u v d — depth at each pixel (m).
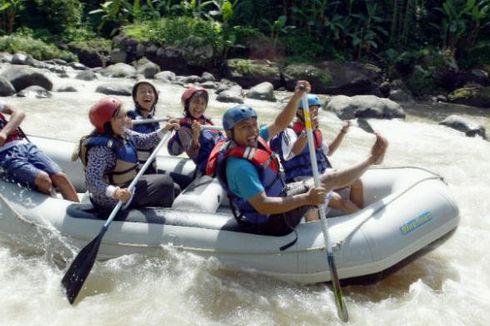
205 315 3.43
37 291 3.59
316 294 3.67
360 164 3.72
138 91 4.70
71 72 11.59
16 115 4.27
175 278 3.67
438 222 3.88
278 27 13.18
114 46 13.20
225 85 11.52
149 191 3.94
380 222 3.73
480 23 13.44
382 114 9.47
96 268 3.78
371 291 3.81
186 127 4.61
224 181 3.51
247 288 3.65
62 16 14.20
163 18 13.88
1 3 13.77
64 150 4.93
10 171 4.11
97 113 3.81
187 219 3.79
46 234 3.88
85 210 3.89
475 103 11.75
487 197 5.66
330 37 13.78
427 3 14.30
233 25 14.02
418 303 3.65
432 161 7.09
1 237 4.02
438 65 12.65
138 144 4.38
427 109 11.11
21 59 11.53
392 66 12.90
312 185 3.63
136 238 3.75
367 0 13.67
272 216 3.61
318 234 3.67
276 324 3.38
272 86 11.05
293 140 4.22
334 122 8.98
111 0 15.28
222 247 3.67
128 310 3.44
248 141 3.45
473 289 3.87
